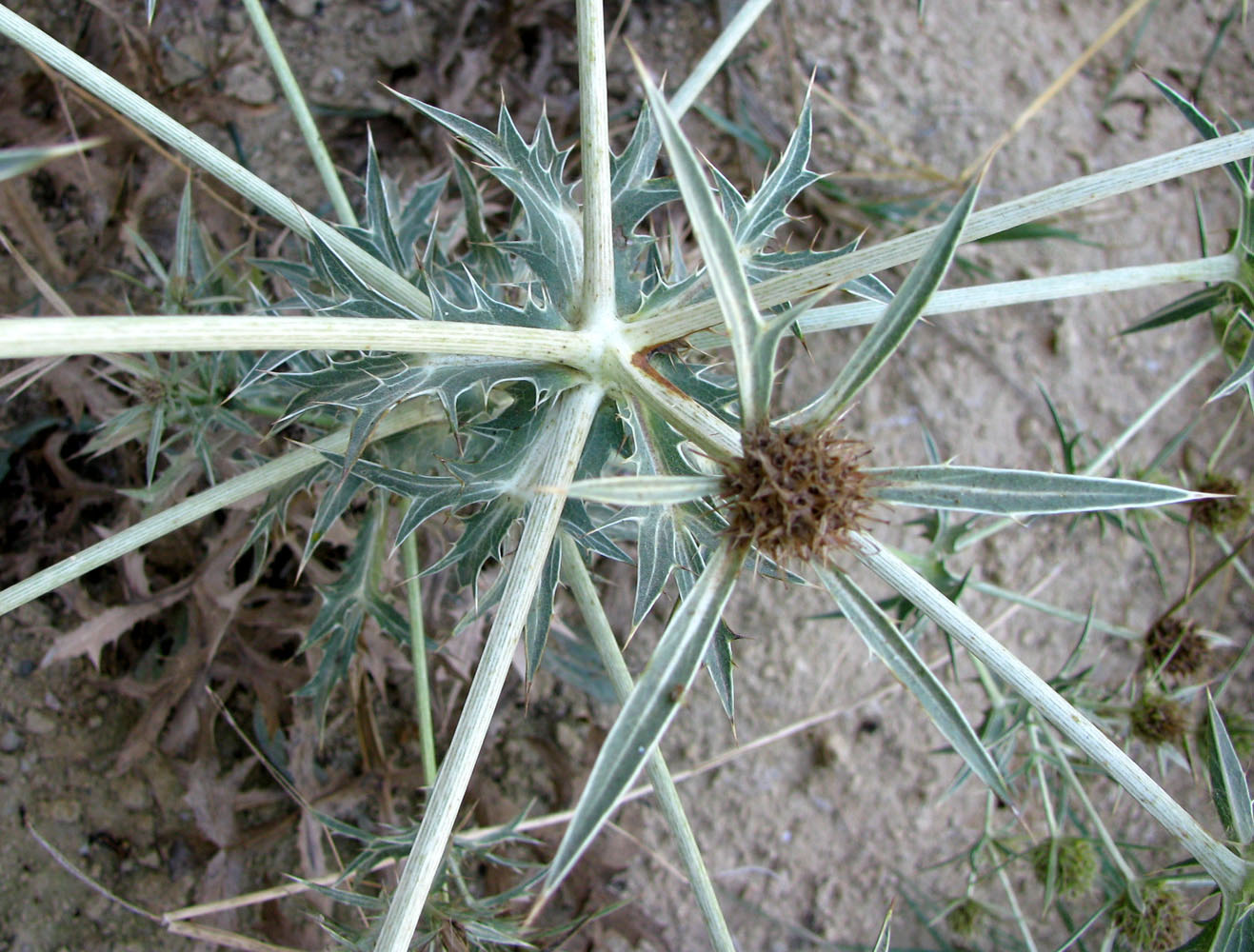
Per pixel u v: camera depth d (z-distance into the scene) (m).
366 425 0.15
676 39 0.29
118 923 0.23
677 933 0.26
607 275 0.15
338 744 0.25
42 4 0.26
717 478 0.13
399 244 0.20
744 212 0.16
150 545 0.24
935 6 0.30
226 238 0.25
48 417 0.24
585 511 0.16
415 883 0.13
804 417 0.13
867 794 0.27
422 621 0.21
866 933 0.27
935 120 0.29
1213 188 0.30
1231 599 0.29
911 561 0.21
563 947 0.24
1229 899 0.14
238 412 0.21
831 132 0.29
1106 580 0.28
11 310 0.24
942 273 0.12
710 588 0.12
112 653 0.24
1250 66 0.30
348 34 0.27
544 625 0.16
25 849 0.23
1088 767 0.23
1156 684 0.23
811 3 0.29
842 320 0.17
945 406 0.28
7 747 0.23
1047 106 0.30
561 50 0.28
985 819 0.23
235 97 0.24
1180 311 0.19
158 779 0.24
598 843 0.25
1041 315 0.29
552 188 0.16
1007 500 0.12
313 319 0.12
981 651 0.14
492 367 0.15
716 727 0.27
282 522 0.19
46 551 0.24
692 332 0.15
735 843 0.27
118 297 0.25
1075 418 0.29
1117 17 0.30
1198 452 0.29
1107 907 0.21
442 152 0.27
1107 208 0.29
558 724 0.26
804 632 0.27
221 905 0.20
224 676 0.23
